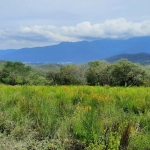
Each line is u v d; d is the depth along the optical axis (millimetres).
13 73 73375
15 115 5477
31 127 5059
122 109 6285
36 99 7160
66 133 4520
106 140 4039
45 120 5168
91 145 3840
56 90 9836
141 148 3869
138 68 47344
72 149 4156
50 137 4637
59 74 64312
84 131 4352
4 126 4980
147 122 5020
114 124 4523
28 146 4137
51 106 6168
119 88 11969
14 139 4402
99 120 4836
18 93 8289
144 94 8875
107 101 7051
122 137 4027
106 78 53688
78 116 5070
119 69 48594
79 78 62688
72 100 7668
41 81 65000
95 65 59812
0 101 6984
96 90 10109
